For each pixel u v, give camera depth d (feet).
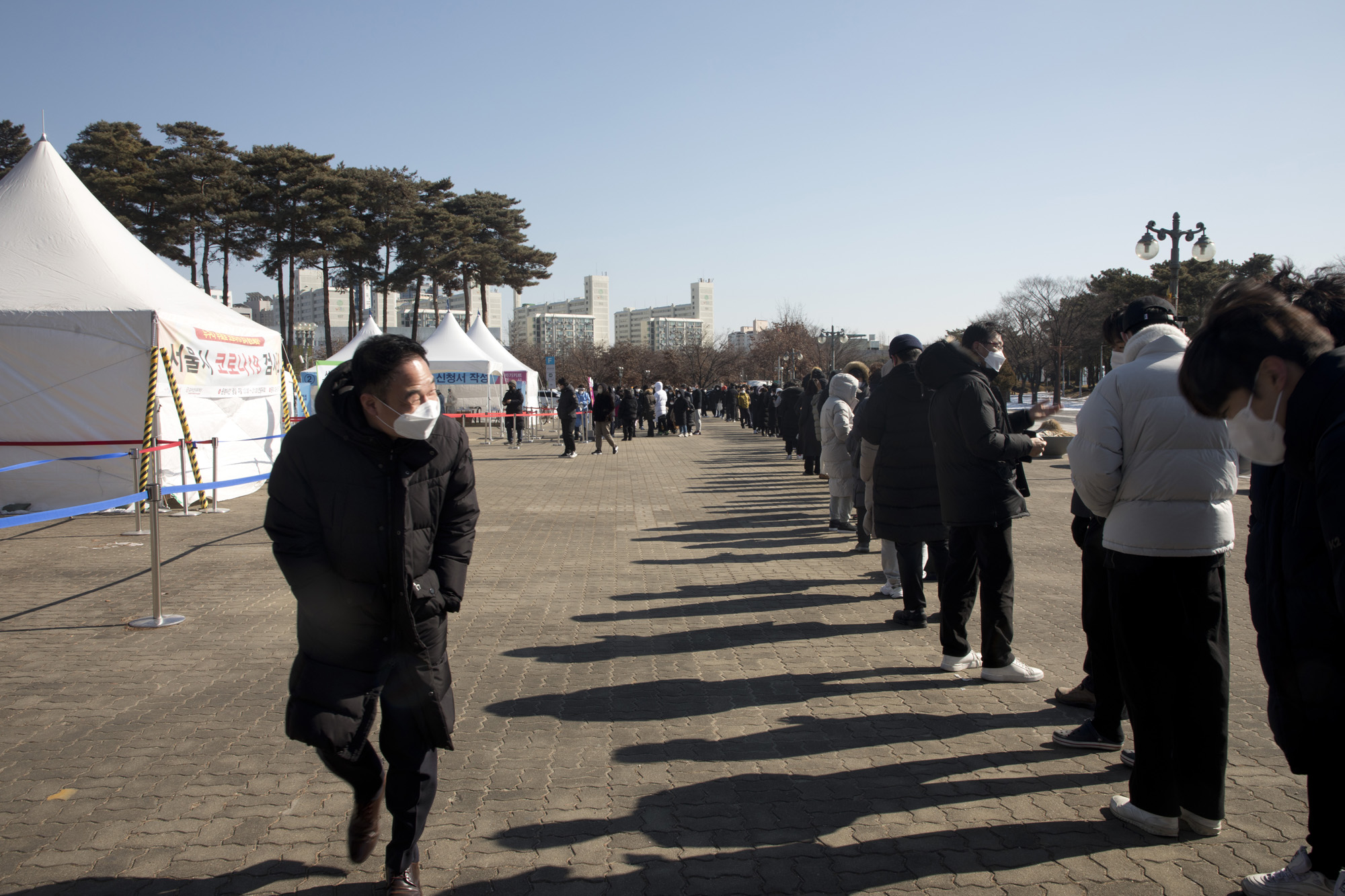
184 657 16.99
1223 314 7.57
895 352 18.48
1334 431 6.65
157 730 13.38
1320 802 8.07
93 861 9.62
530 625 19.38
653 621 19.66
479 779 11.61
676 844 9.89
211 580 23.68
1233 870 9.17
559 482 50.65
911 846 9.80
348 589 8.48
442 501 8.96
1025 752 12.30
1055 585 22.77
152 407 35.12
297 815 10.69
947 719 13.58
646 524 34.42
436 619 8.89
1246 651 16.85
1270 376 7.29
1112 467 9.80
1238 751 12.26
